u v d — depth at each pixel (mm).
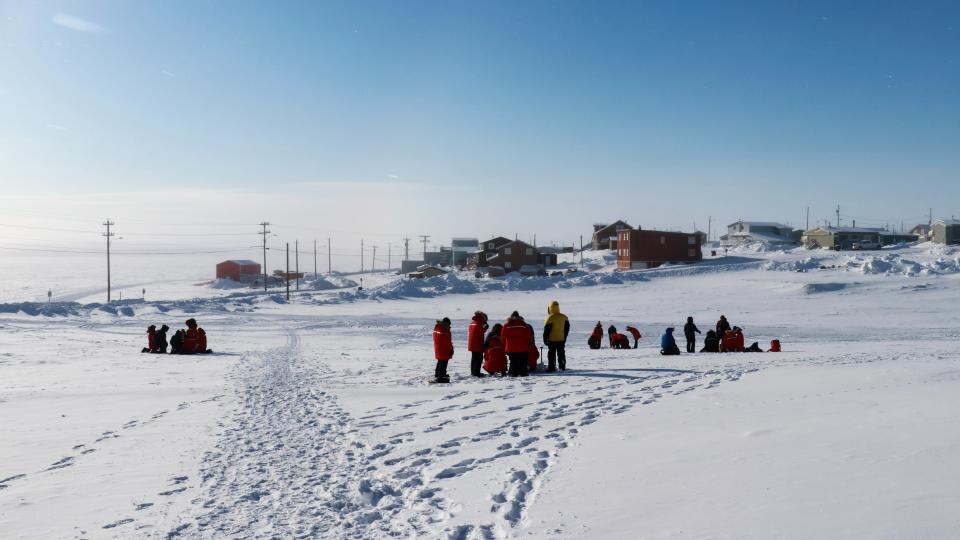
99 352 25234
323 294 76688
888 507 4559
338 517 5480
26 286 129000
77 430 9422
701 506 4996
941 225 108312
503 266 112812
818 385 11117
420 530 5066
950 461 5535
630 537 4480
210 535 5066
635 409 9836
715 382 12664
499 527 4984
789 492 5117
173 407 11438
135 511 5695
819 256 97312
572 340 33781
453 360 20766
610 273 82000
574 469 6484
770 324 42250
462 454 7551
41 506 5859
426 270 113375
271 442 8500
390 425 9469
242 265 137375
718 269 84000
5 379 16078
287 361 20688
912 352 19719
